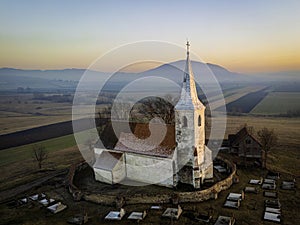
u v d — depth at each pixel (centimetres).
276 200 3509
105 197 3556
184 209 3347
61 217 3322
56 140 7594
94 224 3127
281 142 6894
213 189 3662
